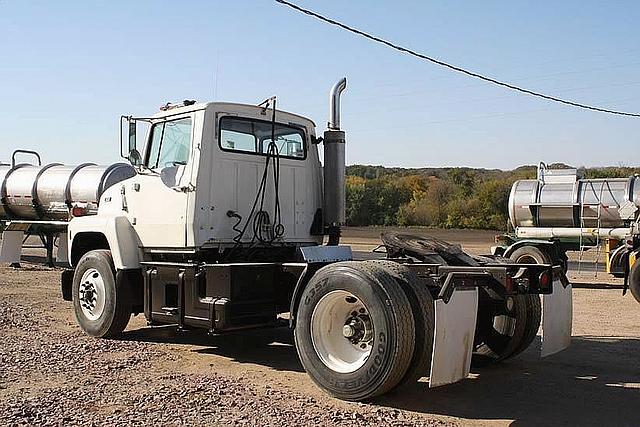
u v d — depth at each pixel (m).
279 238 8.80
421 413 6.09
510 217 18.86
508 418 6.02
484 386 7.12
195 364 7.86
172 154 8.55
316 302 6.59
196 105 8.29
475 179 57.03
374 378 6.12
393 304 6.07
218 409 6.01
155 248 8.73
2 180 19.28
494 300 7.74
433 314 6.27
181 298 8.12
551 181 18.58
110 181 17.84
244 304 7.73
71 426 5.48
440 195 53.62
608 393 6.89
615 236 17.47
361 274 6.29
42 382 6.83
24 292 13.73
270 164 8.77
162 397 6.34
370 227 52.00
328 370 6.47
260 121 8.73
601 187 17.75
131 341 9.12
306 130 9.23
